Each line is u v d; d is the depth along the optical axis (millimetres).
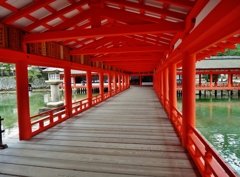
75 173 3131
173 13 3479
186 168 3195
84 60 8891
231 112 13859
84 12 4195
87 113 8492
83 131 5594
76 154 3896
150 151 3957
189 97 3902
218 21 1749
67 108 7480
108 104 11297
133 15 3879
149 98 14008
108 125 6266
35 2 3633
